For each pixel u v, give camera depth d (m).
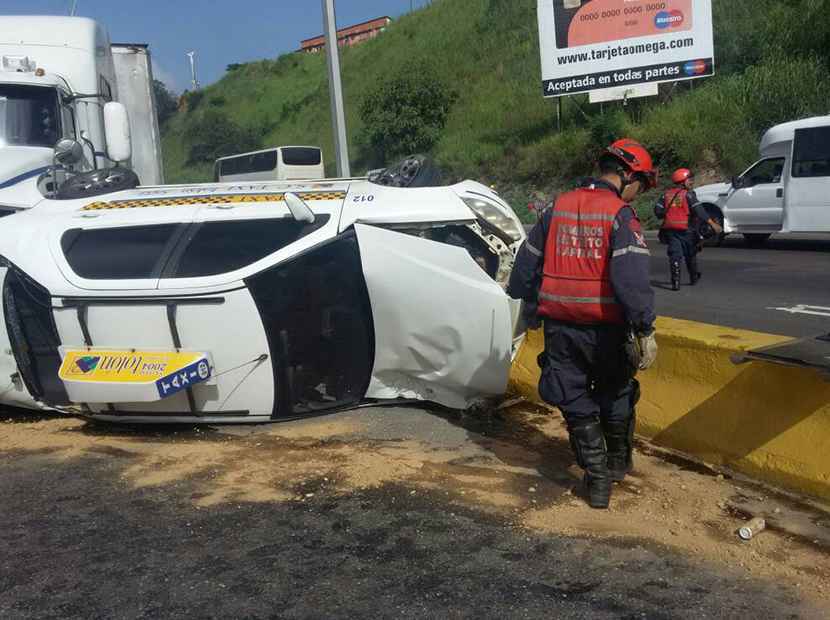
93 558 3.82
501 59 38.84
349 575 3.61
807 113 23.41
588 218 4.08
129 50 13.38
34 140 8.97
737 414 4.61
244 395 5.38
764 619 3.22
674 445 4.95
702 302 10.91
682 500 4.32
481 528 4.05
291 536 4.00
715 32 28.27
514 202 27.59
